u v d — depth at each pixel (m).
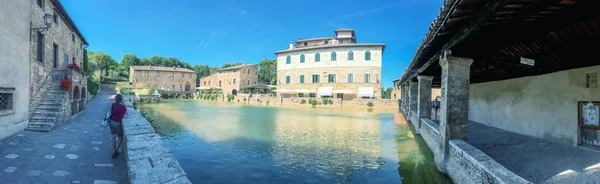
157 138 6.42
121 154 6.13
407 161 7.76
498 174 3.80
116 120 5.92
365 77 37.69
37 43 10.46
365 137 11.63
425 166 7.14
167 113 21.86
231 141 10.39
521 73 7.99
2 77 7.28
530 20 4.00
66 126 9.64
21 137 7.35
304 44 49.28
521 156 5.84
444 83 5.98
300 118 19.38
